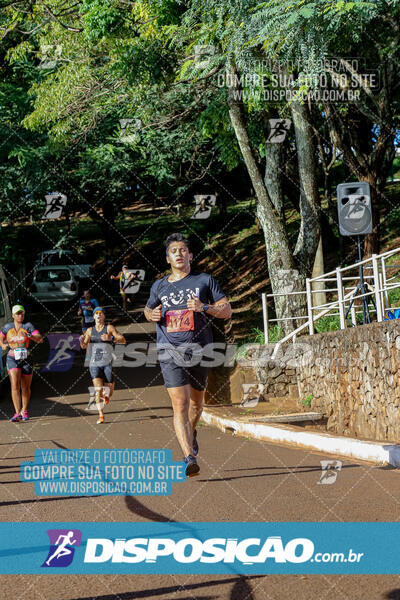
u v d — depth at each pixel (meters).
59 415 12.80
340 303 11.47
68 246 34.88
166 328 5.68
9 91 22.06
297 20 11.56
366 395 9.56
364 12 11.37
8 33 20.28
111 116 23.58
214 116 18.98
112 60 17.16
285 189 27.03
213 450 8.60
